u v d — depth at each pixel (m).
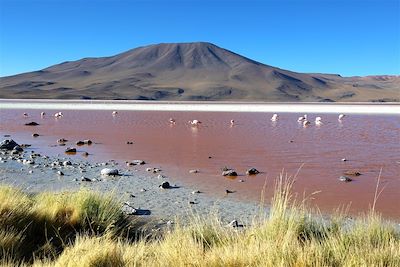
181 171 14.89
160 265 5.11
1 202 7.42
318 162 16.86
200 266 5.03
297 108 63.84
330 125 35.62
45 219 7.58
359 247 5.51
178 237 5.85
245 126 34.53
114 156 18.41
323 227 6.76
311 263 4.83
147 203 10.56
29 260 5.90
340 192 11.67
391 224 7.91
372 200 10.79
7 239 6.24
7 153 18.83
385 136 27.06
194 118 44.44
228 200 10.90
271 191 11.84
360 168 15.55
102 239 6.83
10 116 45.78
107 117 45.44
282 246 5.23
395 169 15.34
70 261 5.25
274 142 23.64
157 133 28.53
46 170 14.82
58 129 31.12
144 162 16.61
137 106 68.56
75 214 7.93
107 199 8.59
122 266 5.25
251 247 5.30
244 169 15.25
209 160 17.34
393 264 4.88
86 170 14.93
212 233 6.48
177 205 10.39
